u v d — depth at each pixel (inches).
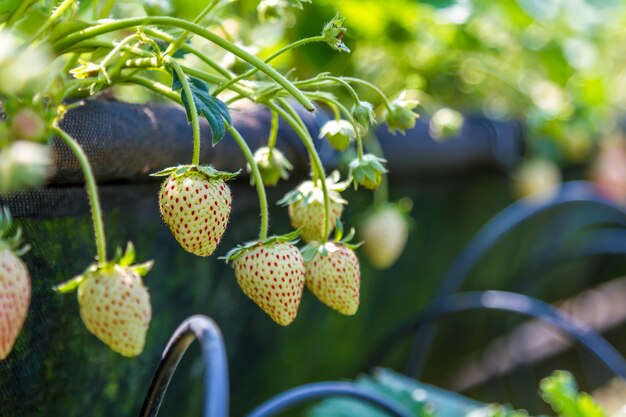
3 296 22.2
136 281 24.3
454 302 44.4
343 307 27.0
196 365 37.5
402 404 39.7
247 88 26.9
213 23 32.5
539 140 59.4
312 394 29.2
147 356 33.7
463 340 67.4
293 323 44.8
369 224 38.9
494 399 69.0
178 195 24.5
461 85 59.4
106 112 27.4
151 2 30.7
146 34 26.0
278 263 25.7
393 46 48.9
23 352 27.9
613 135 75.3
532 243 71.4
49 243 27.9
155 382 25.3
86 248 29.2
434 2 46.3
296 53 44.3
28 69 20.8
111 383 31.8
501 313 72.0
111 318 24.0
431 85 55.3
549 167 60.2
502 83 62.5
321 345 48.4
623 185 75.8
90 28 25.6
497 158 54.7
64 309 29.0
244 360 41.2
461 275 47.0
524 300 42.1
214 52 39.4
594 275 91.1
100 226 23.8
